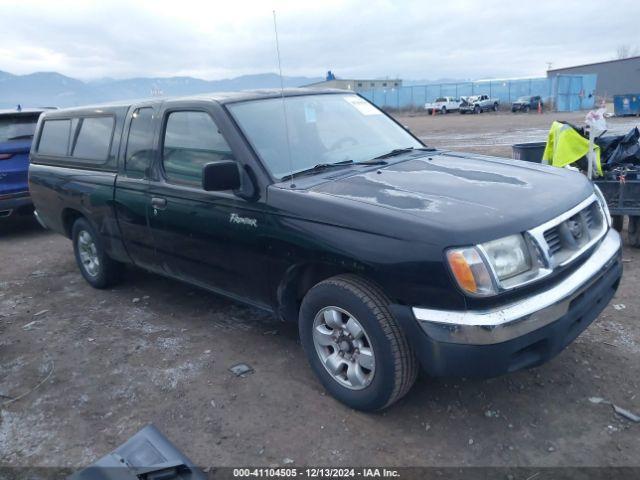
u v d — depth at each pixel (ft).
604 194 18.85
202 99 13.44
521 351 9.33
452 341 9.00
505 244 9.21
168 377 12.61
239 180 11.52
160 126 14.34
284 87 15.31
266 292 12.11
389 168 12.52
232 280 12.87
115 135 15.97
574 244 10.25
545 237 9.77
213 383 12.23
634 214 18.57
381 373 9.95
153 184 14.32
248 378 12.34
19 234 29.01
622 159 19.75
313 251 10.61
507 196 10.43
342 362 10.84
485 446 9.66
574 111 139.33
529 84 168.45
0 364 13.78
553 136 21.34
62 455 10.15
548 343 9.44
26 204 27.02
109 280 18.28
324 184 11.44
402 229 9.41
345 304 10.23
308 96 14.70
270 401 11.39
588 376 11.55
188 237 13.52
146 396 11.89
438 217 9.42
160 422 10.93
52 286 19.60
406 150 14.38
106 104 17.12
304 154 12.79
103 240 17.08
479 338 8.82
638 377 11.41
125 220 15.55
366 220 9.86
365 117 15.29
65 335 15.24
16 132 27.14
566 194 10.90
